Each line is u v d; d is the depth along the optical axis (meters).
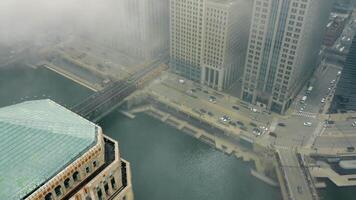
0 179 84.19
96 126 105.81
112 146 111.75
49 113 104.62
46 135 94.06
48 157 91.44
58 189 91.38
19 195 83.69
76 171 94.88
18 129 92.00
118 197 108.88
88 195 97.38
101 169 103.44
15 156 88.06
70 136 96.94
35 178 87.31
